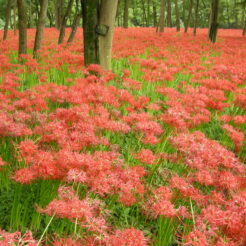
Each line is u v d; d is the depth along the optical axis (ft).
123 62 34.24
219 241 7.38
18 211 9.41
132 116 13.21
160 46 47.93
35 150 9.23
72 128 11.64
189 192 8.75
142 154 10.11
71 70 23.36
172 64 27.53
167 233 8.96
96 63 24.25
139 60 29.04
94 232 7.96
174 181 8.84
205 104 17.26
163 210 8.11
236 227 7.53
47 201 9.48
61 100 15.24
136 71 28.43
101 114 13.25
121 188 8.84
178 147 10.64
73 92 15.15
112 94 15.76
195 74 24.81
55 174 8.73
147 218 11.09
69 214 7.45
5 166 10.96
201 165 9.48
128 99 15.89
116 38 62.69
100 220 7.61
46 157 8.63
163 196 8.83
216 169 10.19
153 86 23.86
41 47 37.63
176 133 13.15
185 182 9.04
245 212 7.71
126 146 15.46
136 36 69.92
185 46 48.75
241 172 10.28
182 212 8.42
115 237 7.28
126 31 89.30
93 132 11.34
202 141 11.24
